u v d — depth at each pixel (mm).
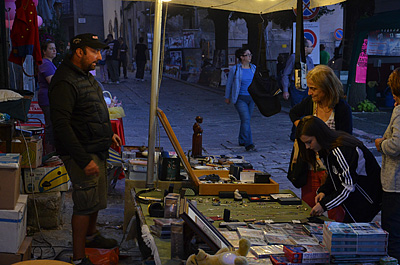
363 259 2576
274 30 21109
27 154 4711
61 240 4488
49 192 4801
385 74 16188
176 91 20109
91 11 43625
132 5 35219
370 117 13828
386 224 3244
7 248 3510
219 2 5285
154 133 4176
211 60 23500
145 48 23672
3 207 3496
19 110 4352
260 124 12336
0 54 5551
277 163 8086
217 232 2535
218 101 17016
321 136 3170
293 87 9312
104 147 3812
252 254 2660
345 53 16828
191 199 3871
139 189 4125
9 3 5980
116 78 22047
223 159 4945
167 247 2900
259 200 3893
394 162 3195
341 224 2680
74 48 3615
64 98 3514
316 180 4039
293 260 2508
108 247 4207
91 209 3688
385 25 13617
